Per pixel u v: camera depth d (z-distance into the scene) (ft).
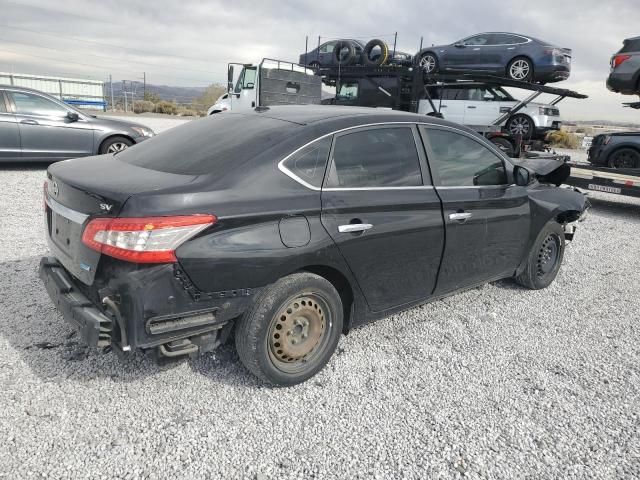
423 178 11.73
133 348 8.16
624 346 12.64
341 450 8.29
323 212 9.68
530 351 12.12
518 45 44.96
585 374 11.18
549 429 9.14
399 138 11.46
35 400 8.98
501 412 9.57
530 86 43.98
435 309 14.34
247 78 50.03
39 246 16.94
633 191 29.19
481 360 11.55
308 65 54.65
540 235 15.37
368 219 10.37
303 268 9.82
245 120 11.17
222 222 8.46
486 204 13.03
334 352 11.19
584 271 18.78
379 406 9.53
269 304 9.11
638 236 25.35
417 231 11.28
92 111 113.50
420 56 50.52
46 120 30.53
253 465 7.82
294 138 9.78
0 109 29.14
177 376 10.05
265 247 8.85
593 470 8.16
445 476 7.85
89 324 8.16
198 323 8.57
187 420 8.77
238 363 10.65
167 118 106.11
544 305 15.11
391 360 11.30
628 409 9.90
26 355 10.34
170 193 8.25
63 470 7.45
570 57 45.88
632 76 36.19
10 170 31.76
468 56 47.50
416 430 8.91
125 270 7.99
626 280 17.95
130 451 7.93
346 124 10.55
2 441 7.94
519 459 8.32
